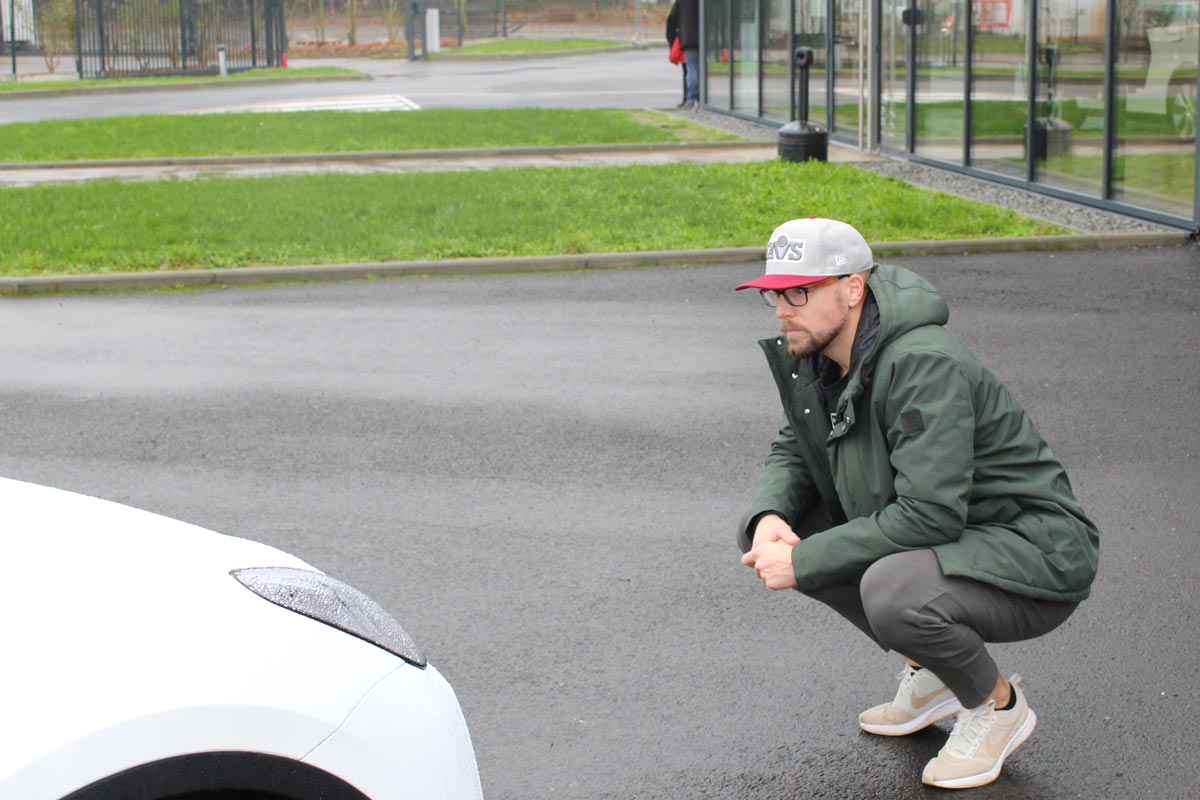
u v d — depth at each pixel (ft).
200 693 7.36
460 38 166.81
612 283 35.96
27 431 23.71
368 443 22.75
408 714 8.21
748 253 38.58
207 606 8.00
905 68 55.83
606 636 15.23
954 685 11.45
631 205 46.19
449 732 8.54
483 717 13.42
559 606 16.07
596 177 52.95
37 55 159.84
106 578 8.08
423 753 8.20
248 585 8.40
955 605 10.89
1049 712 13.25
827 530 11.98
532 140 66.23
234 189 51.16
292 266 37.52
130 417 24.49
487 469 21.31
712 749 12.72
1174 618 15.34
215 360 28.58
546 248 39.11
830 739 12.86
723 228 41.70
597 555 17.66
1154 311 31.04
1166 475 20.33
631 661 14.60
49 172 59.00
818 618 15.58
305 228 42.70
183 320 32.50
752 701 13.64
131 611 7.78
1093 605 15.72
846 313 11.07
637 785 12.12
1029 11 46.16
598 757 12.62
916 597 10.86
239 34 134.92
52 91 107.76
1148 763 12.29
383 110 84.74
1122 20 41.11
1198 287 33.35
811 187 48.96
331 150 63.31
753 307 32.76
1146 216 40.60
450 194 49.16
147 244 40.52
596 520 18.98
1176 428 22.62
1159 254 37.35
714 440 22.59
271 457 22.11
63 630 7.49
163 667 7.42
